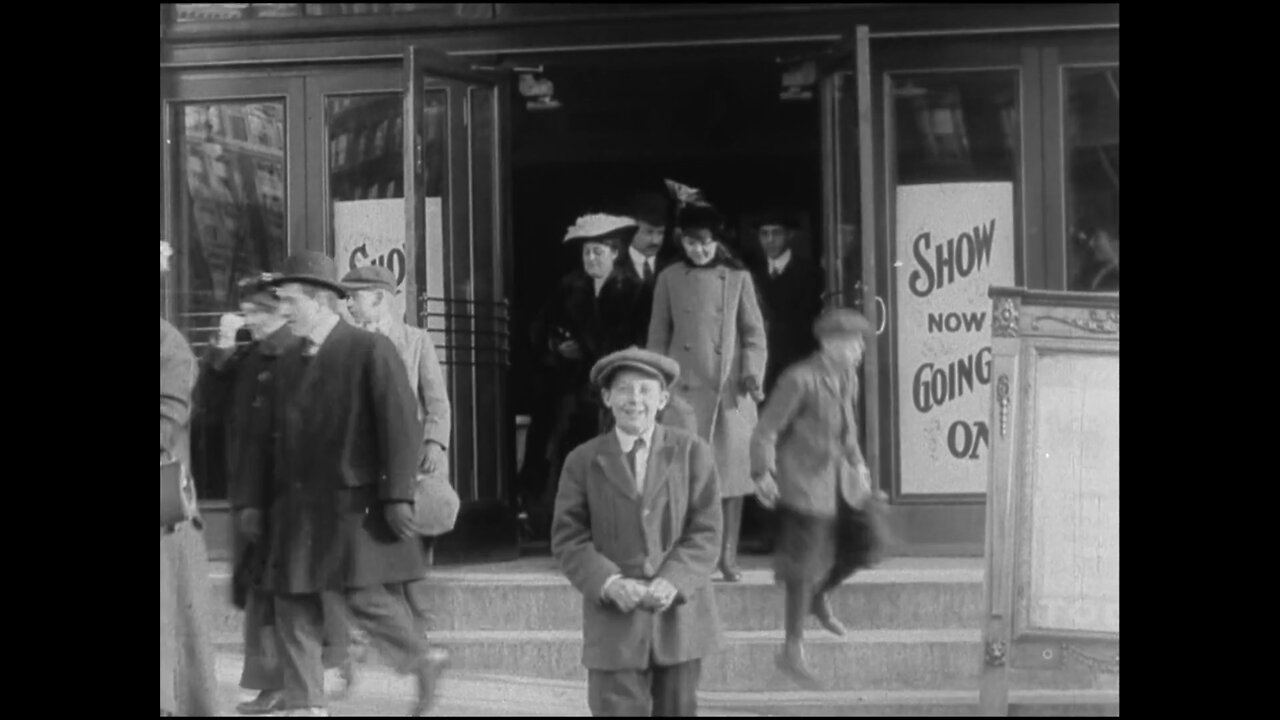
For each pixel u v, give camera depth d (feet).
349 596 24.04
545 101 29.50
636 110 30.99
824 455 24.81
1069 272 26.99
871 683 24.59
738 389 26.43
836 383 24.91
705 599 22.53
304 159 27.78
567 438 29.58
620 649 22.08
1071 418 22.20
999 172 27.14
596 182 31.09
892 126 27.30
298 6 27.78
